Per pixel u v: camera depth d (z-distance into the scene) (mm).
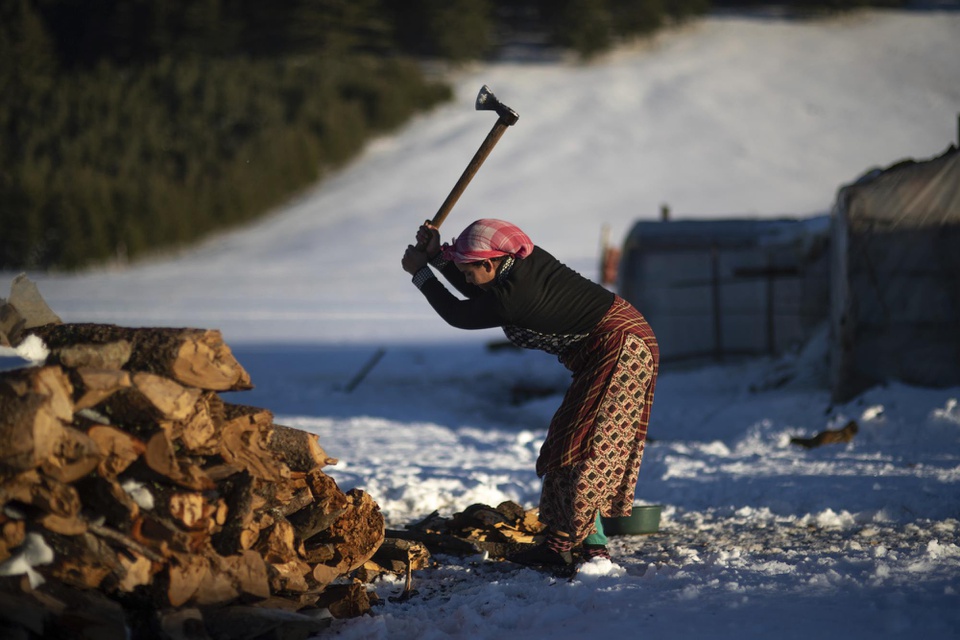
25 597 9828
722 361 52281
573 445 14148
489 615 12703
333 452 30547
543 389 50531
